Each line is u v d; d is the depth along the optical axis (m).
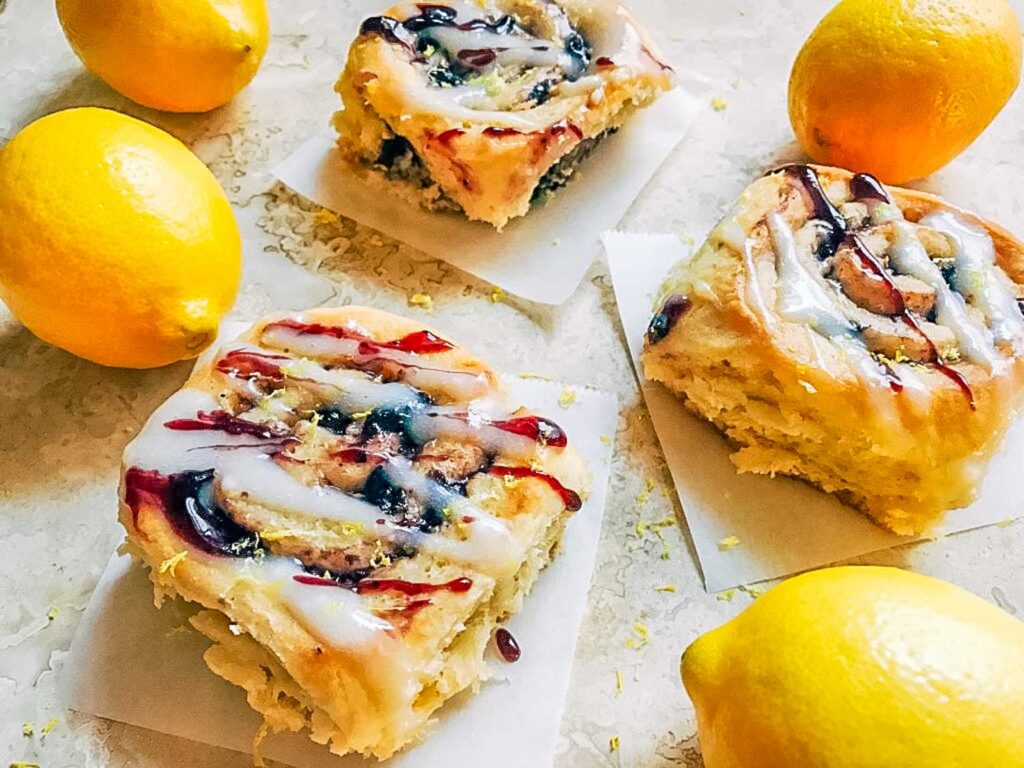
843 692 0.22
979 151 0.37
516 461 0.27
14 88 0.37
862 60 0.32
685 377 0.31
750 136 0.37
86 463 0.30
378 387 0.28
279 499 0.26
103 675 0.27
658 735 0.27
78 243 0.27
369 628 0.25
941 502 0.29
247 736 0.26
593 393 0.31
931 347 0.29
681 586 0.29
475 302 0.34
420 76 0.34
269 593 0.25
